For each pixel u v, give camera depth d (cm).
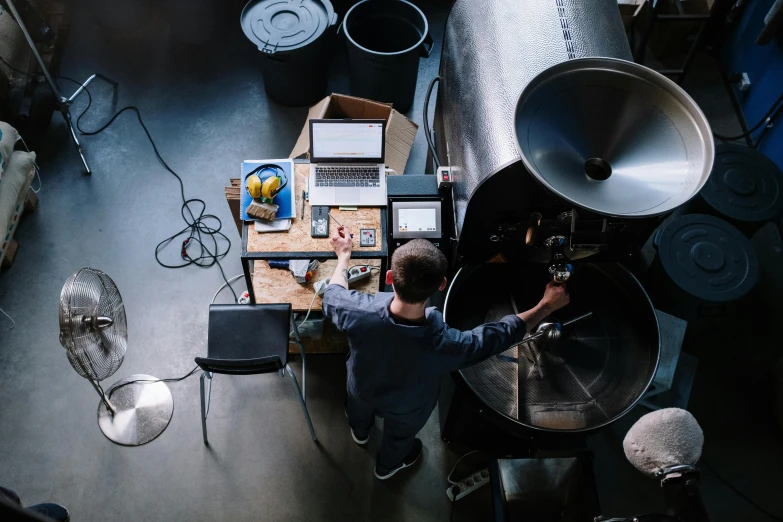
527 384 223
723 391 296
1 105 345
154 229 338
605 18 235
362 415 246
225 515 262
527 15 228
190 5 383
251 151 369
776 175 311
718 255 289
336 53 411
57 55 393
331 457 277
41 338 301
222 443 278
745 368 303
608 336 233
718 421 288
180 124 375
